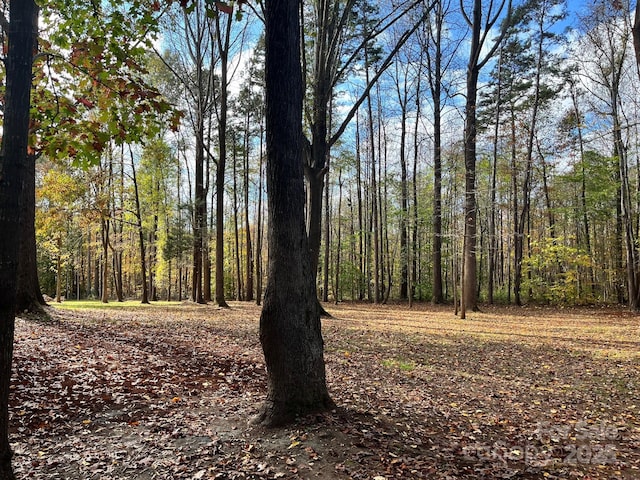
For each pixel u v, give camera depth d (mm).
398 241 34281
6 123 2771
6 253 2674
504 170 24922
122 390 6207
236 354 8836
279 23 4887
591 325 15250
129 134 4375
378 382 7305
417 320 16812
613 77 19797
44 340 8430
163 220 27828
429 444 4707
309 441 4352
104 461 4262
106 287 24328
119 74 4121
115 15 4168
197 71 21250
